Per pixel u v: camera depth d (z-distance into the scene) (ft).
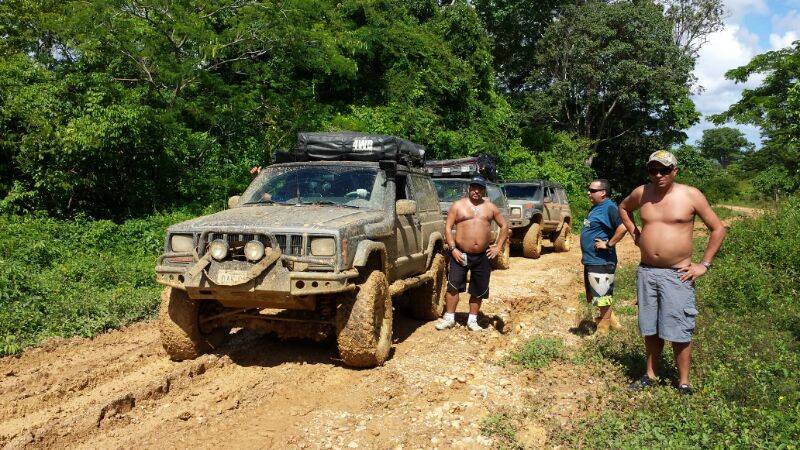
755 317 24.30
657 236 16.07
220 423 14.67
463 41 90.94
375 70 76.95
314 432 14.15
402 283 21.59
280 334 19.29
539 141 104.06
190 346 19.11
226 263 17.06
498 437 13.99
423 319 25.84
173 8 48.08
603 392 16.69
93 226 37.73
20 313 23.56
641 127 115.96
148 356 20.31
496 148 84.23
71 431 13.75
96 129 38.09
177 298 18.90
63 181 38.52
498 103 99.66
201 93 52.47
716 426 13.82
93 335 23.31
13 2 53.62
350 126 61.21
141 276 31.68
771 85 100.78
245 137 52.47
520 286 35.76
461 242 23.61
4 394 16.87
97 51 45.42
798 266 31.71
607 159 124.06
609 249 22.75
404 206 20.49
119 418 14.66
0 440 13.88
